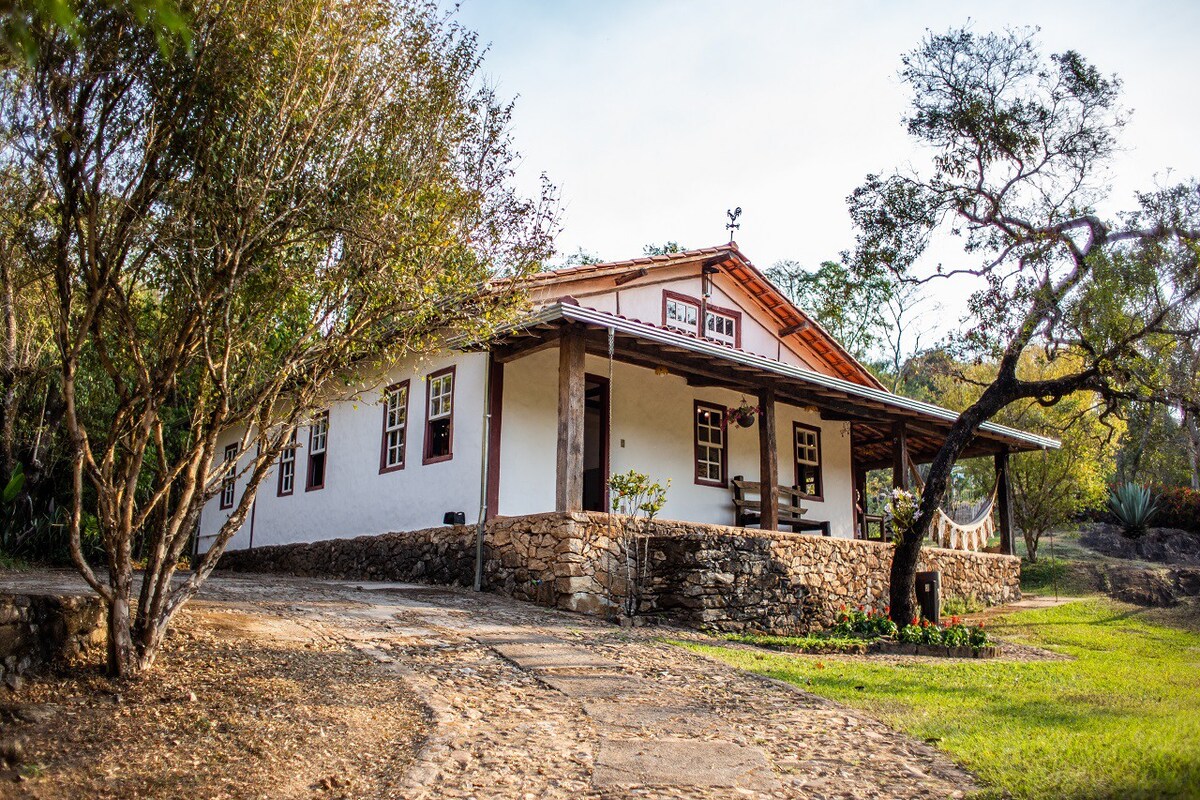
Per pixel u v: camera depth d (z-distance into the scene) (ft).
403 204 21.67
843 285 45.62
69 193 17.01
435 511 41.88
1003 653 33.40
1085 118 36.81
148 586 18.45
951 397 78.13
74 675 17.34
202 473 19.43
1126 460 94.79
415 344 25.17
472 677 20.48
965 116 37.24
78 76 16.47
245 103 18.80
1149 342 36.35
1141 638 40.45
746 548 35.78
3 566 42.16
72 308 18.42
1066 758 15.01
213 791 13.51
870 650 31.22
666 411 47.80
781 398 47.03
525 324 33.30
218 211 18.85
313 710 16.92
